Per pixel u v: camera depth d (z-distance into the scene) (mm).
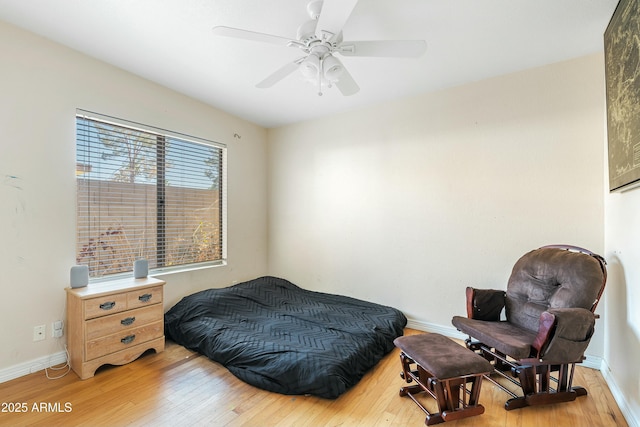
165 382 1980
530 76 2418
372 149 3207
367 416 1682
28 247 2006
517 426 1599
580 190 2258
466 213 2693
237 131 3586
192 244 3164
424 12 1745
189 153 3119
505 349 1715
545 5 1693
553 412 1710
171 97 2857
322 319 2689
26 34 1979
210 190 3344
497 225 2561
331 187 3500
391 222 3090
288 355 2012
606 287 2102
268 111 3404
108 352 2105
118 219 2555
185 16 1812
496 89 2553
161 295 2432
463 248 2711
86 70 2268
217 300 2842
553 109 2342
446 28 1897
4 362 1917
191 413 1681
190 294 3047
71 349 2100
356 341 2242
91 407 1713
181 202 3057
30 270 2014
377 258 3180
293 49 2160
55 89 2113
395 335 2564
